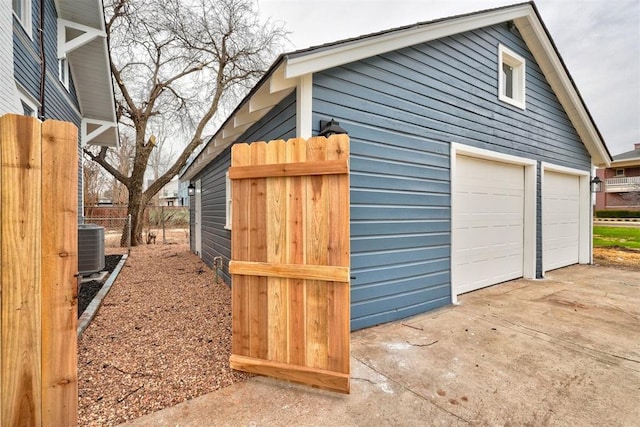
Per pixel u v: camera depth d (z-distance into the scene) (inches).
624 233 507.2
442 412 78.7
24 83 201.9
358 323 134.8
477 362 105.0
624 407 81.1
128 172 857.5
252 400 82.8
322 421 74.8
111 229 631.2
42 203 59.7
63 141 61.4
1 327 57.0
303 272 91.0
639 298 184.5
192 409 78.6
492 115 201.0
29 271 58.8
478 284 202.5
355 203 134.2
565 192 290.5
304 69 114.9
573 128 286.2
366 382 92.4
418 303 156.6
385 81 144.3
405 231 151.8
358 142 135.0
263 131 163.8
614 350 114.7
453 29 168.2
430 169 162.7
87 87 351.9
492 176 211.5
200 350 111.8
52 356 60.6
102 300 167.0
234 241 99.1
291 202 93.6
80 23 289.3
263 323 95.7
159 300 175.6
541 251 242.8
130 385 88.7
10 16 172.7
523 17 210.8
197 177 369.4
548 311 159.6
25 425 58.6
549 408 80.7
